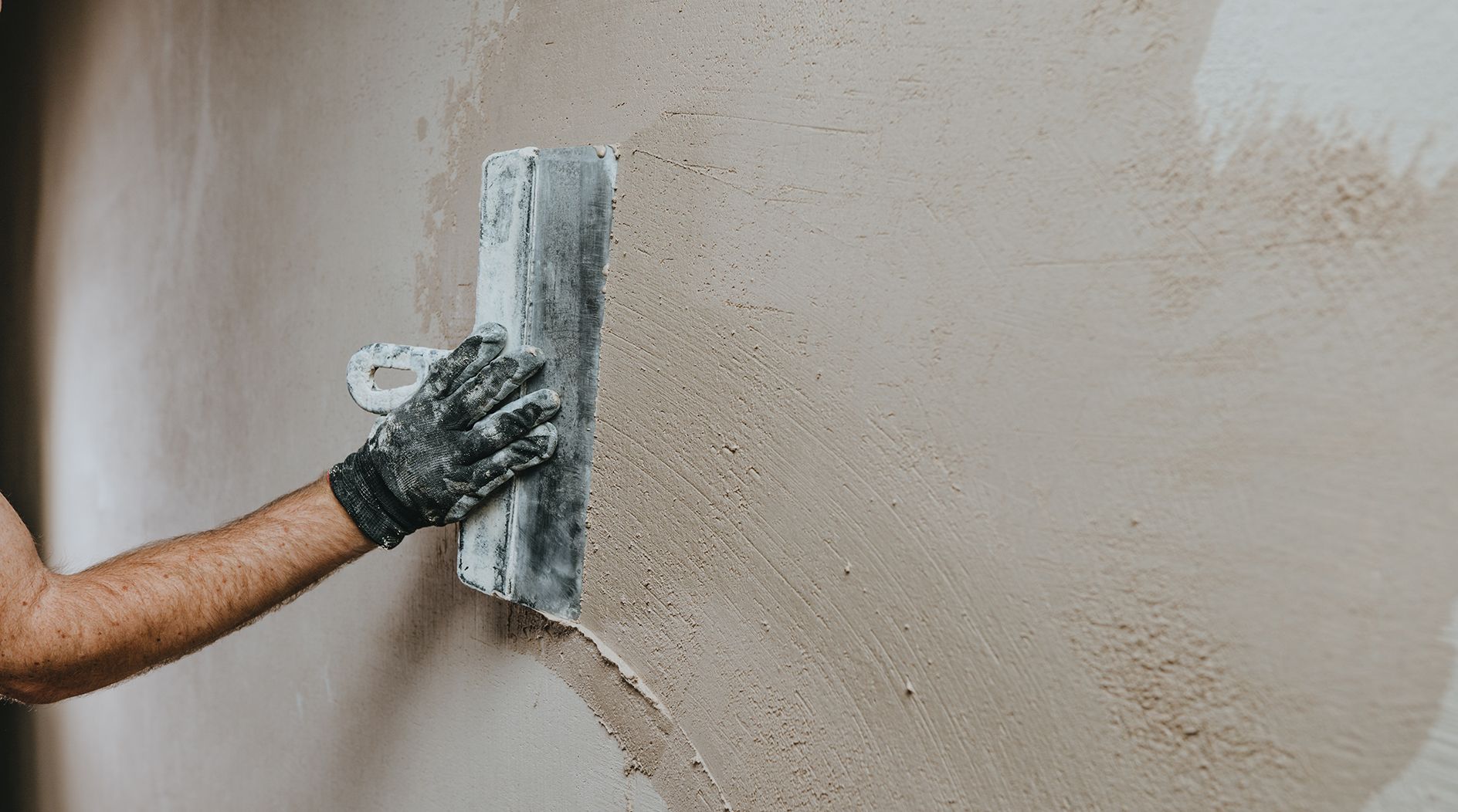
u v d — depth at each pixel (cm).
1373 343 42
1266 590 46
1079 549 53
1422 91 41
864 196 65
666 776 82
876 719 65
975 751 59
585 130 88
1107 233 52
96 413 232
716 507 76
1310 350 44
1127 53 51
